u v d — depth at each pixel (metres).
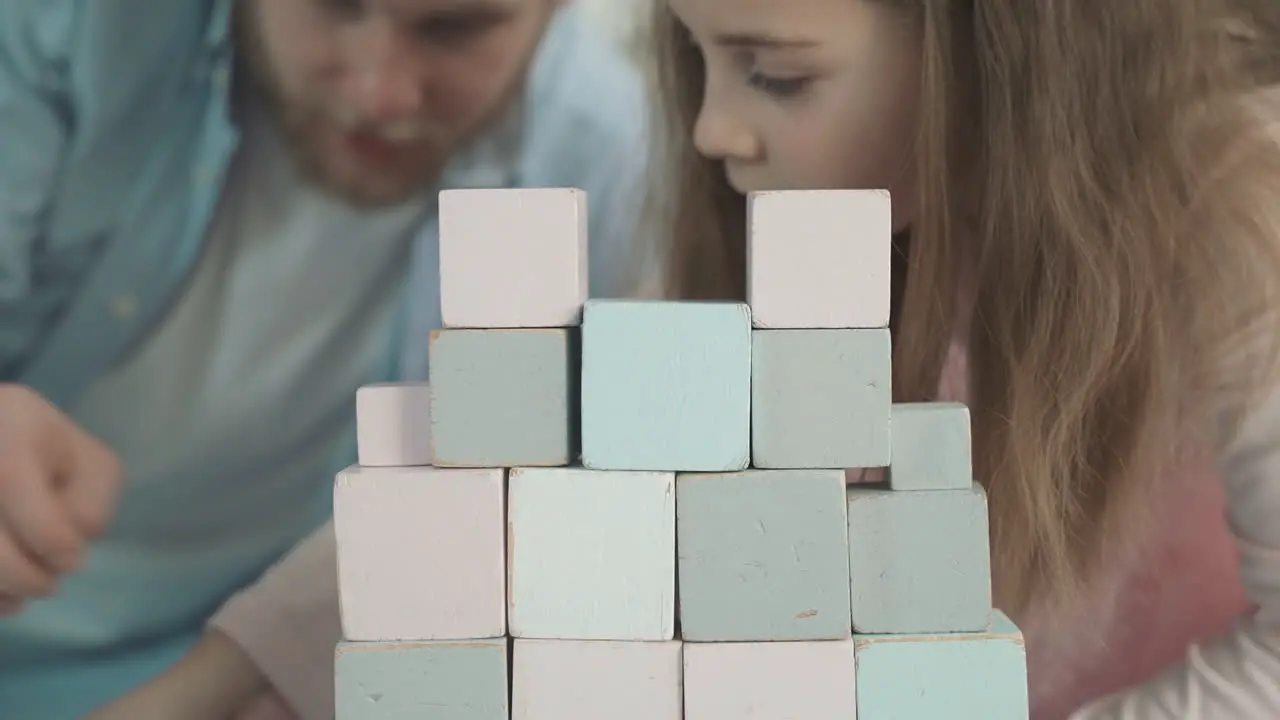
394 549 0.52
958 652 0.51
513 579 0.52
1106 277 0.66
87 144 0.79
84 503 0.82
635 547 0.51
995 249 0.69
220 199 0.82
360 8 0.81
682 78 0.85
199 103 0.81
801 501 0.51
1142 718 0.67
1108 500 0.72
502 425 0.52
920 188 0.71
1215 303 0.63
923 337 0.73
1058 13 0.65
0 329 0.79
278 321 0.84
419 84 0.83
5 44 0.77
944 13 0.68
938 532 0.51
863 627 0.52
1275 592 0.64
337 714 0.51
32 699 0.82
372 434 0.54
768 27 0.72
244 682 0.83
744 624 0.51
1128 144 0.65
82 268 0.80
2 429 0.79
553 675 0.51
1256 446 0.62
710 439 0.51
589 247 0.87
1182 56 0.65
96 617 0.83
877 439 0.51
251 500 0.85
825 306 0.51
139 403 0.82
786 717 0.51
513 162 0.86
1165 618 0.87
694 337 0.51
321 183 0.83
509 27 0.84
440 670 0.51
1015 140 0.67
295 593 0.84
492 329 0.52
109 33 0.78
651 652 0.51
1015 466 0.69
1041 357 0.68
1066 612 0.82
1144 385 0.68
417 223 0.85
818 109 0.73
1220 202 0.64
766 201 0.51
